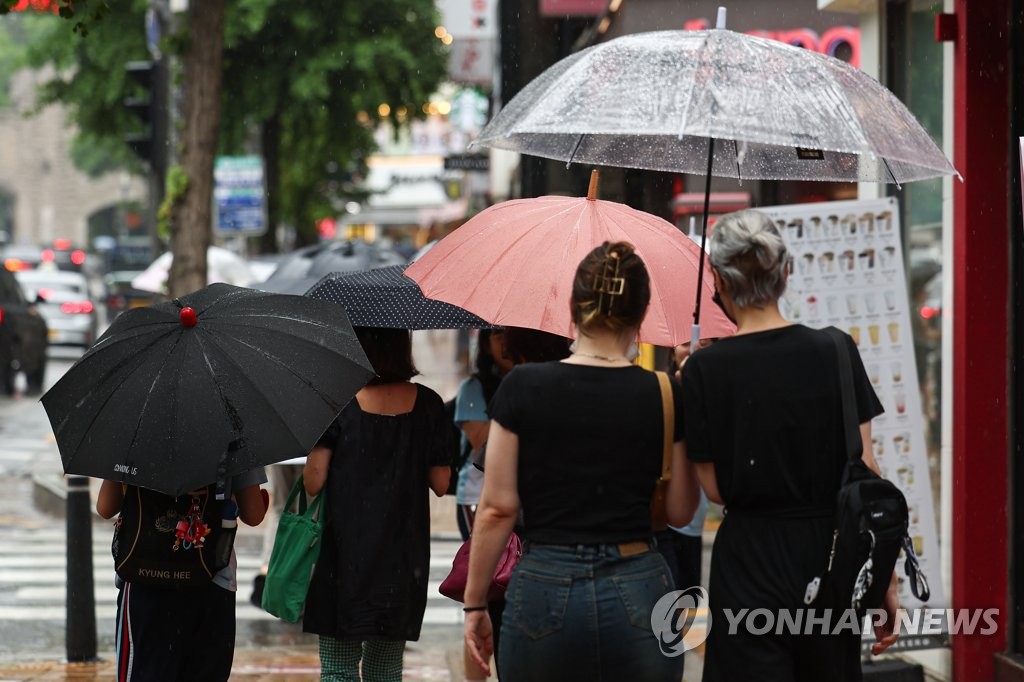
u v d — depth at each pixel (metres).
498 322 10.66
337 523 11.97
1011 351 15.41
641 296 8.82
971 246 15.50
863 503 8.39
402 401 12.29
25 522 29.80
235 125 47.25
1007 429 15.48
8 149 169.50
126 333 10.32
